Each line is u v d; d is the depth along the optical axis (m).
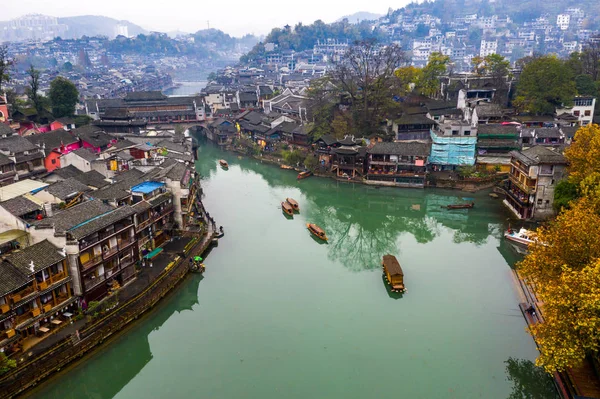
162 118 129.25
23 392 33.06
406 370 36.22
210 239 57.97
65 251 37.97
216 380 35.53
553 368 28.92
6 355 33.50
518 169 67.00
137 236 49.50
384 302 45.69
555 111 95.31
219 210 71.94
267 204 75.44
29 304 35.50
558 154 62.78
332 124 94.81
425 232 64.50
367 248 59.00
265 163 103.00
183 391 34.56
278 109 131.12
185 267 50.06
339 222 69.06
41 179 59.78
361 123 98.44
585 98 93.56
